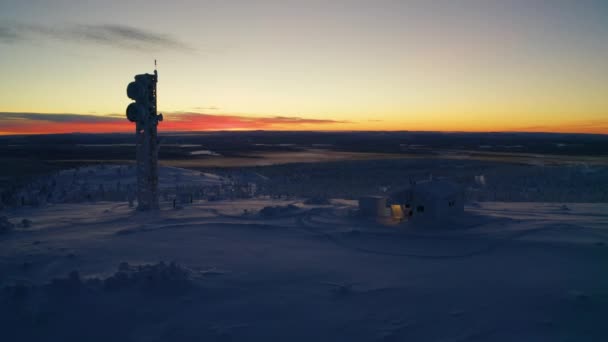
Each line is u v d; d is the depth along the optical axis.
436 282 10.79
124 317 9.19
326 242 15.36
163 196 31.31
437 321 8.70
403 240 15.25
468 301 9.57
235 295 10.12
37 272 11.45
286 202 26.88
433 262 12.66
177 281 10.45
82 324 8.96
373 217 19.25
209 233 16.78
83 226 18.48
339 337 8.22
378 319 8.85
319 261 12.78
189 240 15.55
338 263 12.59
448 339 8.02
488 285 10.48
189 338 8.35
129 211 23.17
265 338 8.25
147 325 8.90
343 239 15.61
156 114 23.84
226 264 12.42
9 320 9.02
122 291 10.12
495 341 7.89
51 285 10.07
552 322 8.51
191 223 18.66
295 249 14.33
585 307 9.02
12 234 16.55
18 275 11.20
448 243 14.64
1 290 9.91
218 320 8.97
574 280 10.62
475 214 18.42
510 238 14.80
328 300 9.80
